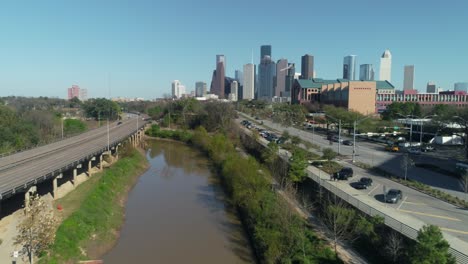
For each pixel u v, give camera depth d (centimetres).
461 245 3095
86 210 4759
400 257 3027
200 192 6694
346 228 3647
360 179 5244
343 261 3291
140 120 18938
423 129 11069
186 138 13438
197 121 16275
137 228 4916
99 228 4519
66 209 4647
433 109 13950
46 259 3388
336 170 6134
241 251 4184
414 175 5934
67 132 12444
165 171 8612
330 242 3669
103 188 5912
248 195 5056
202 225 5019
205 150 10756
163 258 4012
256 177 5372
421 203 4384
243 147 9925
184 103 18700
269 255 3600
